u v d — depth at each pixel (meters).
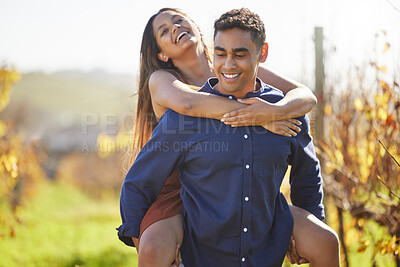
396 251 4.06
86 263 8.27
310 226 2.90
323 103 4.94
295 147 2.89
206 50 3.93
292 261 2.99
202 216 2.73
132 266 8.05
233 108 2.71
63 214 16.81
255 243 2.77
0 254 8.52
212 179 2.71
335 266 2.86
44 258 8.56
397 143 4.22
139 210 2.86
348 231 5.02
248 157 2.68
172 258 2.71
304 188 3.13
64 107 71.31
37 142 8.18
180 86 3.05
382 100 4.07
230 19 2.67
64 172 30.31
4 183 7.96
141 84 3.82
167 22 3.69
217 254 2.77
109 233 12.24
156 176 2.83
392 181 4.35
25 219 12.27
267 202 2.78
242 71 2.70
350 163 4.75
